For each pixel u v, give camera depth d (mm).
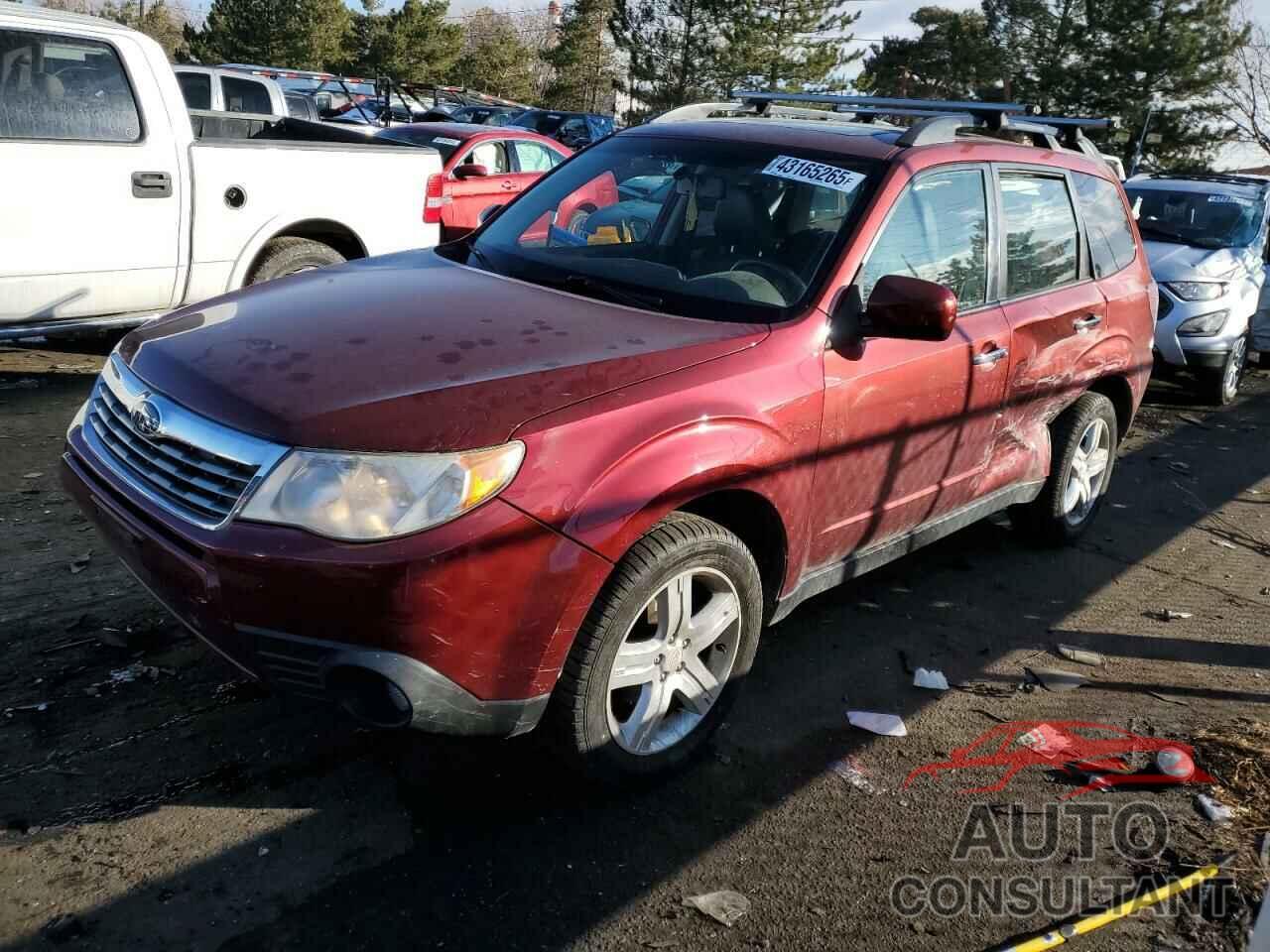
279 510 2549
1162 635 4703
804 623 4434
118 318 6137
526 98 64000
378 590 2500
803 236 3670
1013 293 4453
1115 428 5543
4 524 4500
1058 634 4605
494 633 2641
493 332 3104
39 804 2875
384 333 3051
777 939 2688
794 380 3279
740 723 3631
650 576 2895
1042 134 4848
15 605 3852
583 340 3119
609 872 2857
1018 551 5492
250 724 3311
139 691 3422
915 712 3830
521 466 2635
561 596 2703
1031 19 44406
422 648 2570
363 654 2566
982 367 4133
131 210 5949
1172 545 5926
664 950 2613
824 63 42844
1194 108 42625
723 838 3045
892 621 4547
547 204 4242
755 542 3461
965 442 4227
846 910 2812
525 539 2619
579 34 58156
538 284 3705
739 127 4250
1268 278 10570
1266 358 12008
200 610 2670
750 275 3590
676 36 42219
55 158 5613
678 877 2869
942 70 56781
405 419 2611
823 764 3449
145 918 2543
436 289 3512
